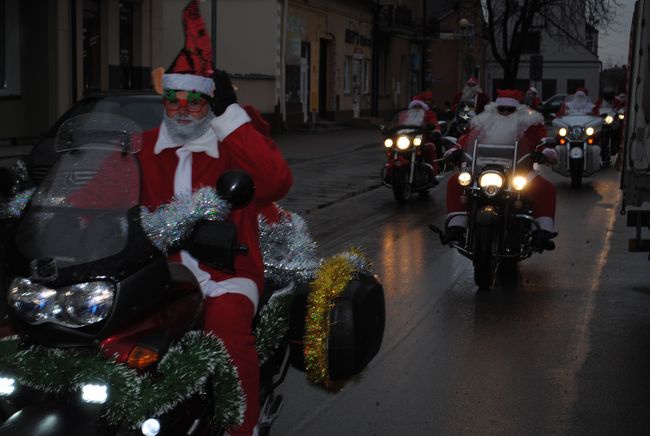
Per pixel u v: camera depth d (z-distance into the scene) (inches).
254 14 1330.0
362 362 166.4
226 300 146.6
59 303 124.6
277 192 153.3
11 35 816.3
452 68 2519.7
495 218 344.8
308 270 168.6
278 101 1365.7
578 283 371.9
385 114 2022.6
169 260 152.9
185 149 155.7
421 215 573.9
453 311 322.7
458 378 247.1
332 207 605.3
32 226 132.3
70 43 851.4
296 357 167.5
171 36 1237.7
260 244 168.9
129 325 130.0
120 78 960.3
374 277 175.6
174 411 136.4
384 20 1936.5
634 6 319.6
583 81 2930.6
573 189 722.8
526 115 367.6
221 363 138.1
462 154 369.7
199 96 152.3
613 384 242.5
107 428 128.8
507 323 306.3
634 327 302.4
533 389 238.4
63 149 145.4
